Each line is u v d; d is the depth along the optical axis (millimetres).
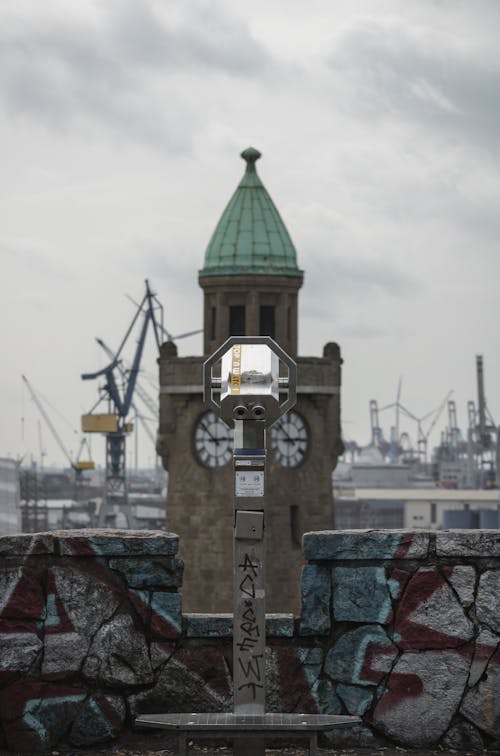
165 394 152125
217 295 152750
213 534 150250
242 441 17047
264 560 17000
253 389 16953
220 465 150875
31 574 19016
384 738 19000
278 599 149250
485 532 19094
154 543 19078
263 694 17062
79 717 18938
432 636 18969
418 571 19016
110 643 19016
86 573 19078
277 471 150500
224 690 19047
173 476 151500
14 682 18938
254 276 151875
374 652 19000
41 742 18906
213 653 19094
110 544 19094
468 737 18938
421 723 18938
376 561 19094
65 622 19031
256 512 16984
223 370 17266
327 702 19016
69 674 18984
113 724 18969
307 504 151125
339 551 19094
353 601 19047
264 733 16953
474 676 18922
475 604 18984
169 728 16938
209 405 17109
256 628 17016
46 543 19078
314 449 151750
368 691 19000
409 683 18969
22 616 19000
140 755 18781
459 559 19047
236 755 17062
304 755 18688
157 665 19031
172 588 19141
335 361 152750
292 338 153125
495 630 18969
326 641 19109
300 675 19016
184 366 151250
